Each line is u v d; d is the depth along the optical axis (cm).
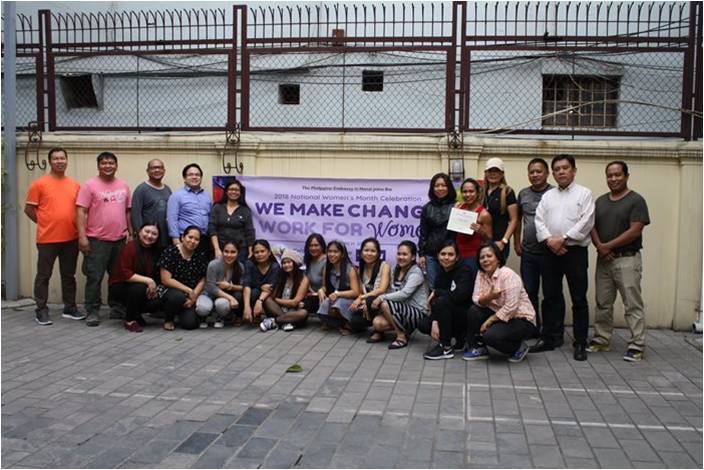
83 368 521
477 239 614
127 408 430
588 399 452
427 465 344
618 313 688
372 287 623
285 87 893
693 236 668
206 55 757
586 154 679
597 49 691
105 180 692
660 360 558
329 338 627
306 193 725
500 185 626
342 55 802
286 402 442
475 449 365
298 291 659
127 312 653
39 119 789
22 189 797
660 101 752
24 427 396
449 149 695
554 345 594
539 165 600
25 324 683
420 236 650
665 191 675
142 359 548
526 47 699
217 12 964
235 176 736
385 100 866
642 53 696
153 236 654
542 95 842
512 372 519
